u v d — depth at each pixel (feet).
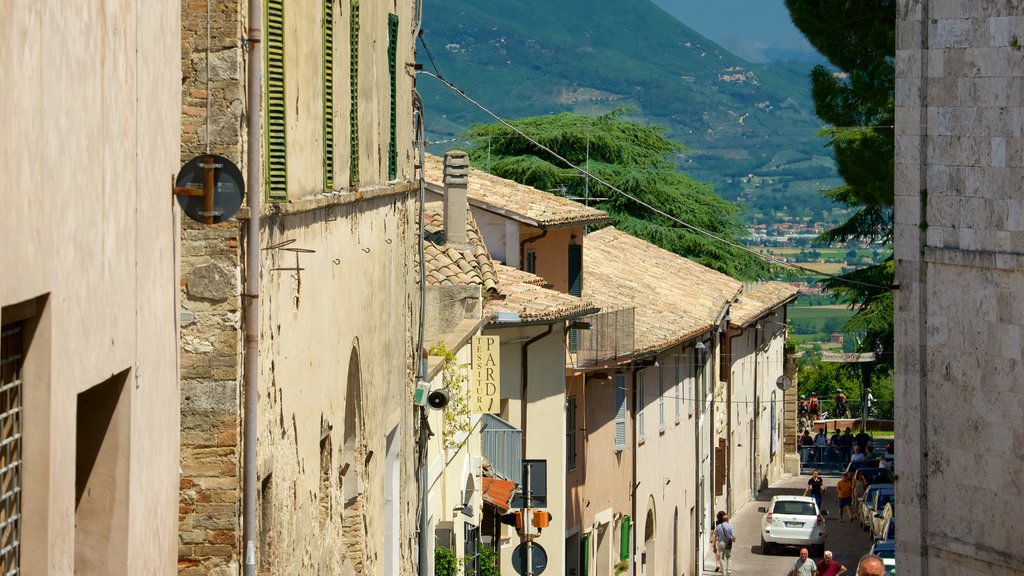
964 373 81.15
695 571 201.16
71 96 32.58
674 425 187.73
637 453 167.84
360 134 66.28
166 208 42.14
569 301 129.59
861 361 185.16
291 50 52.08
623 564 161.17
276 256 49.52
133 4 38.14
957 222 81.15
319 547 57.31
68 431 32.63
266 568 48.75
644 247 214.90
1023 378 77.15
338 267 60.64
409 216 81.56
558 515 131.95
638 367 167.22
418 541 86.79
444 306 105.60
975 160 79.77
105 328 35.55
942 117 81.87
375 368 70.44
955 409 81.92
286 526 51.08
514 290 127.65
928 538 84.07
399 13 78.74
